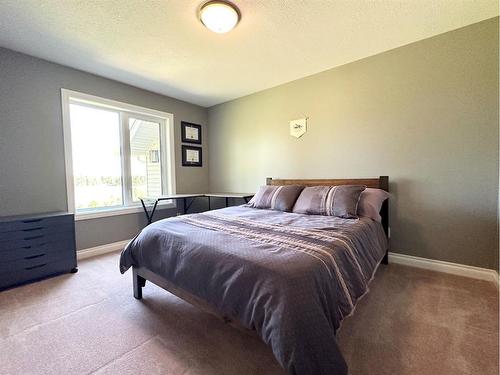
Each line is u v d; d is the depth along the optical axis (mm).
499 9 1869
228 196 3355
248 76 3021
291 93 3203
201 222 1912
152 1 1688
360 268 1420
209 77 3035
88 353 1286
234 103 3889
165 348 1321
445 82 2197
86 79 2826
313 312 938
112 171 3225
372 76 2570
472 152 2115
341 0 1724
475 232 2133
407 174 2430
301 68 2822
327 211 2232
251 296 1066
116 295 1920
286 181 3174
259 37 2168
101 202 3127
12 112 2330
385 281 2098
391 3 1768
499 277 1948
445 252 2277
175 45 2277
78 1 1672
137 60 2562
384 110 2523
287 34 2131
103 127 3123
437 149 2268
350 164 2771
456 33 2121
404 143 2430
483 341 1334
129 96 3244
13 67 2326
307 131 3090
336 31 2104
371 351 1278
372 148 2619
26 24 1921
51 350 1309
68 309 1717
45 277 2242
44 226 2240
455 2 1774
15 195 2355
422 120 2324
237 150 3910
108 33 2066
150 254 1680
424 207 2357
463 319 1536
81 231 2842
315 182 2967
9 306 1762
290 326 909
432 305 1705
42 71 2506
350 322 1529
